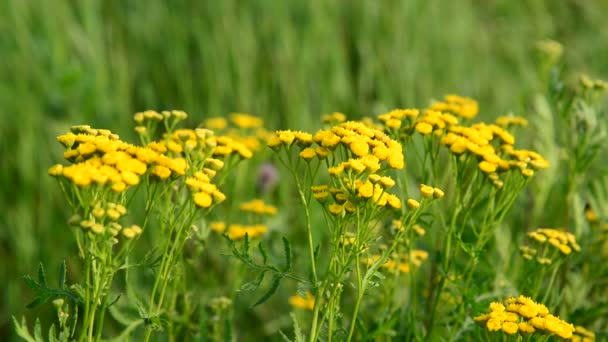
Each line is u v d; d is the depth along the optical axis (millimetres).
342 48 2203
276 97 2051
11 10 1914
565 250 1183
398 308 1159
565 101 1336
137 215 1534
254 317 1473
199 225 1245
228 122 1904
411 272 1171
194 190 1073
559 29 2826
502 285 1226
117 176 1035
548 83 1334
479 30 2664
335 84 2072
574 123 1313
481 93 2332
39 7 1983
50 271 1542
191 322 1228
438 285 1184
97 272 1049
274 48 2119
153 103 1926
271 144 1103
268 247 1331
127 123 1826
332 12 2279
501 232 1287
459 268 1205
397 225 1183
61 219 1662
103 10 2094
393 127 1178
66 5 1991
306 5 2238
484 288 1201
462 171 1163
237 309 1437
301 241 1535
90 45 1886
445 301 1207
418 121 1188
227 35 2062
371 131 1104
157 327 1077
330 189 1071
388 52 2203
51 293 1049
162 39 2070
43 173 1707
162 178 1063
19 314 1494
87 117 1767
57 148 1762
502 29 2742
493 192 1155
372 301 1267
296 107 1959
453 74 2342
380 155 1078
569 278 1300
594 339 1198
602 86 1304
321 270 1342
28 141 1712
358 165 1056
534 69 2533
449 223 1195
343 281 1093
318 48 2125
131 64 2018
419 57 2256
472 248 1146
